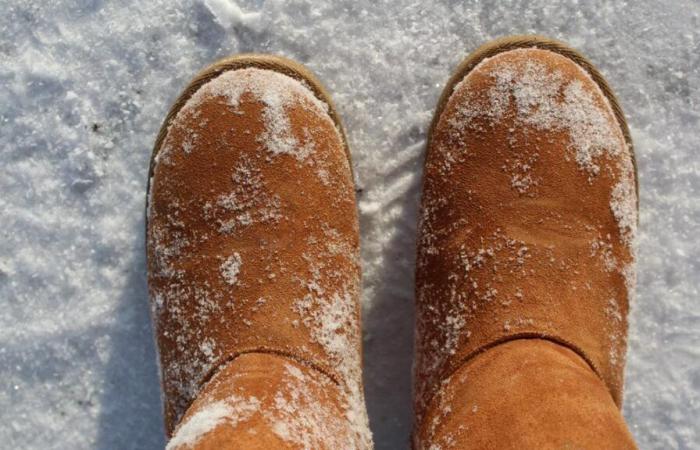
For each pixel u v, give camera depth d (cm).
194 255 66
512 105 67
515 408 57
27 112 71
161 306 66
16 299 71
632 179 68
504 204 65
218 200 66
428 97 71
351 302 66
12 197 71
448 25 70
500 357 60
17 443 71
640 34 71
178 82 71
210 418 57
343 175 68
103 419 71
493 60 68
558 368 58
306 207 66
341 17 70
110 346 71
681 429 71
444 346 64
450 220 66
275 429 56
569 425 55
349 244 67
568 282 64
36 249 71
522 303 63
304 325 63
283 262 65
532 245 64
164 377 65
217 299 64
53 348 71
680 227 71
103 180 71
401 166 71
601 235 65
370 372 71
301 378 61
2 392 71
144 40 71
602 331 64
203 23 71
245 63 68
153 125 71
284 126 67
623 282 66
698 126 71
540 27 71
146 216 69
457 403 60
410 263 71
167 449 57
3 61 71
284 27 71
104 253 71
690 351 71
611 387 63
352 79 71
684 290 71
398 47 70
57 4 71
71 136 71
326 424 59
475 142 67
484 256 64
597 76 68
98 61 71
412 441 65
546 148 66
